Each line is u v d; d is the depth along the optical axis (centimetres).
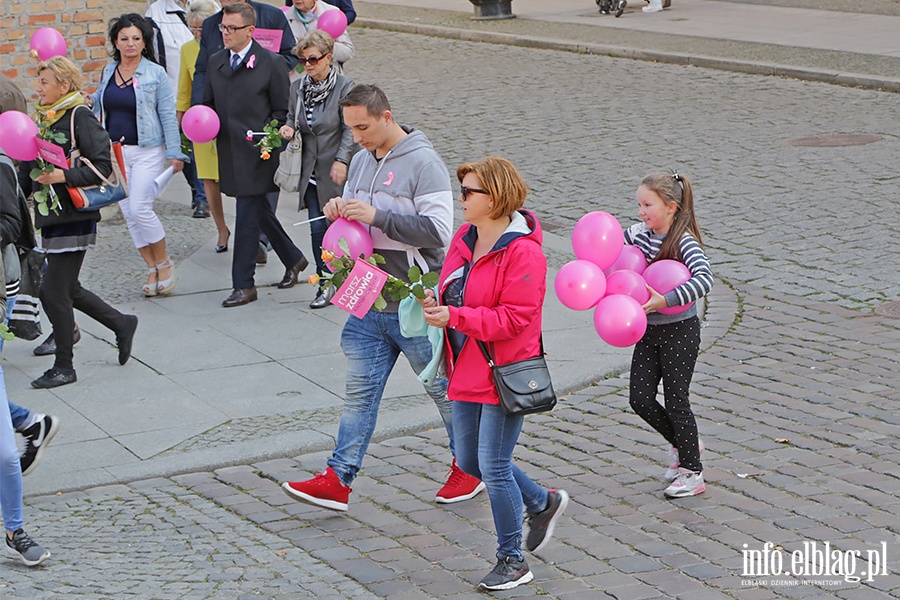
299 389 746
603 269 538
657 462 632
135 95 902
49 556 524
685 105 1603
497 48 2169
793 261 979
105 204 728
